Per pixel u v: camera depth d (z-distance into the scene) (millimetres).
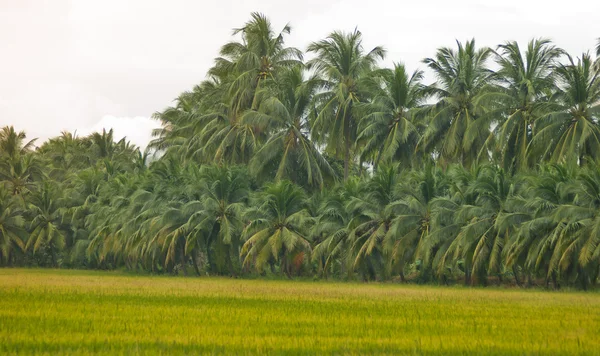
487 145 56719
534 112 53156
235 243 59031
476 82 59000
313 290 38656
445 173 54000
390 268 50625
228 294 33031
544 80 54938
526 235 41969
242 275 60219
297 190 55969
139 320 20641
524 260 44750
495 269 45656
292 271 58500
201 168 61844
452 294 36375
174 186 62219
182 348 15562
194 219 58062
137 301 27531
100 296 30109
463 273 56844
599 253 38781
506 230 44594
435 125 57812
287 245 53281
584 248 39188
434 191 50250
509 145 54406
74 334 17469
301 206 56594
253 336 17500
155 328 18766
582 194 40844
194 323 20062
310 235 55000
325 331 18703
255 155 62500
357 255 51250
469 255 47219
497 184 46406
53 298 28547
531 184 44781
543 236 42500
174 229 59875
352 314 23297
